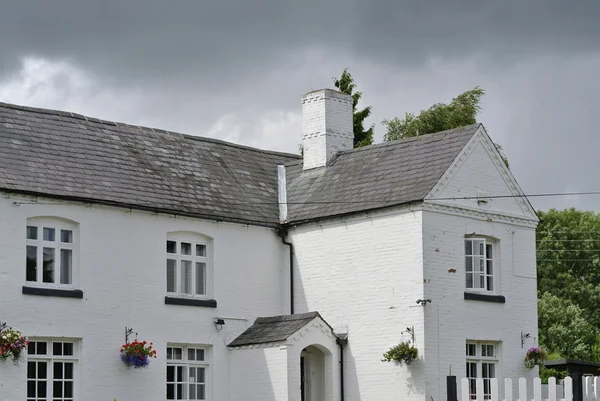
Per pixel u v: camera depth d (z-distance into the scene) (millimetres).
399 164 33469
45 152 30234
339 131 36594
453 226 31828
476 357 32281
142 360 29609
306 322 31219
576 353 57875
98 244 29750
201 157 34875
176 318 31172
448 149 32531
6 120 30469
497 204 33250
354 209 32375
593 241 70938
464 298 31812
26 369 27875
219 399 31844
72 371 29016
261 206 34406
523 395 26812
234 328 32469
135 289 30359
